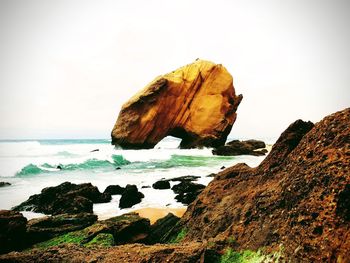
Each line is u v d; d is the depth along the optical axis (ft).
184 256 13.83
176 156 117.50
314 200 12.34
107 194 47.37
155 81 141.28
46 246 23.45
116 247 17.06
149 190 53.47
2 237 23.06
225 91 155.94
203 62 155.02
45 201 43.34
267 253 12.50
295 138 19.71
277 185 16.33
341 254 9.91
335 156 13.39
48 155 106.63
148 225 27.30
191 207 23.59
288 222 12.93
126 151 129.39
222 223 17.79
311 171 13.89
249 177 21.33
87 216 30.68
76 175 72.64
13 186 57.47
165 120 145.07
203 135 148.56
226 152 123.75
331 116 16.48
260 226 14.43
